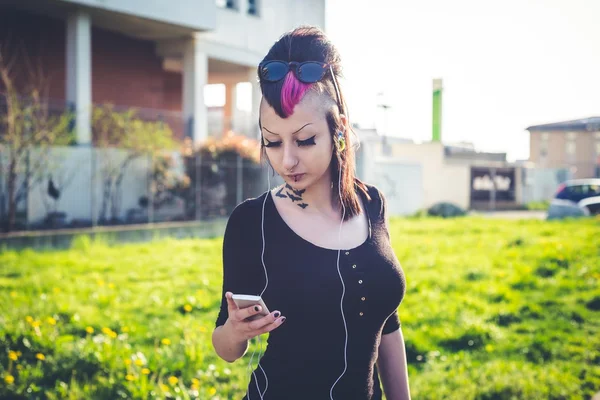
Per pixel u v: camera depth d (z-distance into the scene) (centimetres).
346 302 161
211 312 681
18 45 1742
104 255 1111
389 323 185
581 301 748
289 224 166
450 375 483
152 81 2064
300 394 162
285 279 160
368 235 174
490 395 441
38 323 543
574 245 1224
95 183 1528
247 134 2025
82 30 1609
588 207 2186
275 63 161
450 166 3472
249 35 2084
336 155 169
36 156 1386
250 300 145
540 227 1772
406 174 2556
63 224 1440
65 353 475
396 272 172
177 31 1872
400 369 187
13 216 1311
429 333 597
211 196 1684
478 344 578
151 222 1525
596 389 464
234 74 2308
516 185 3638
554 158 5612
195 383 436
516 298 754
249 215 167
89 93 1622
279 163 163
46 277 851
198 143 1753
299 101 158
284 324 161
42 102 1583
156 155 1617
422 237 1500
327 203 172
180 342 519
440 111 3962
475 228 1733
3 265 955
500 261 1048
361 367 167
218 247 1271
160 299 727
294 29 167
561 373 489
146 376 445
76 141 1544
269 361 166
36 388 420
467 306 716
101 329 577
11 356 461
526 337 595
